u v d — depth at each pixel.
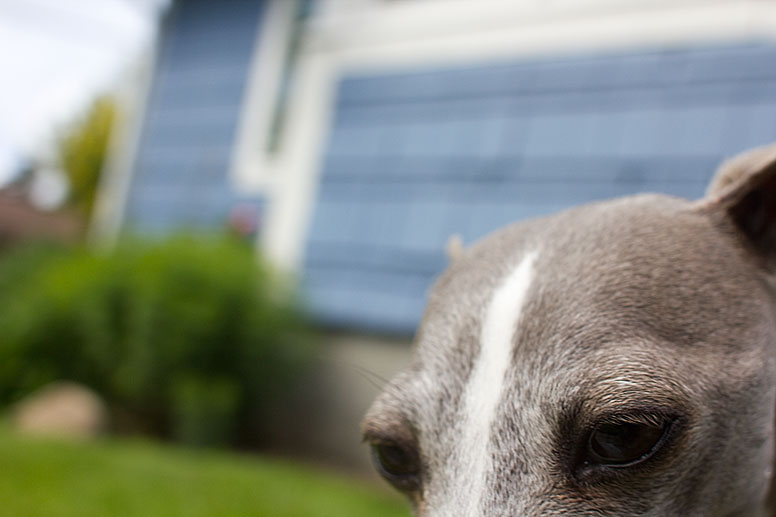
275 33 1.06
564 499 0.20
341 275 0.82
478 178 0.76
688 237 0.23
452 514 0.20
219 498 0.51
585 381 0.20
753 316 0.22
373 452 0.24
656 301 0.21
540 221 0.25
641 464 0.20
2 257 1.34
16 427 0.77
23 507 0.44
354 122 0.86
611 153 0.69
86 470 0.54
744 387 0.21
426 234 0.78
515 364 0.21
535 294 0.22
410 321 0.75
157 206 1.12
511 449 0.20
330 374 0.81
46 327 0.89
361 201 0.83
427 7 0.84
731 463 0.21
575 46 0.75
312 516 0.49
